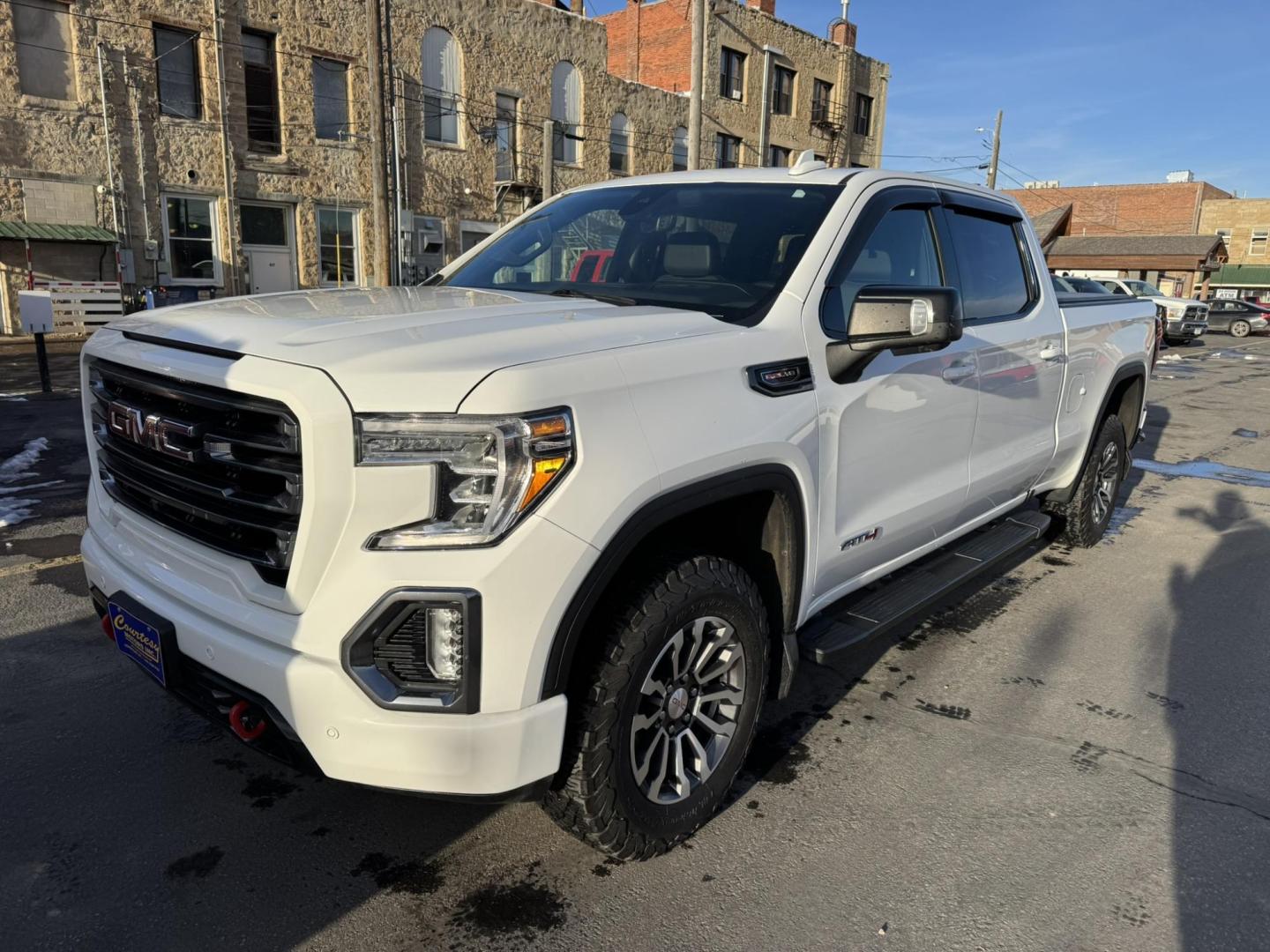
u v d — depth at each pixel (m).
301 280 22.16
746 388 2.43
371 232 23.02
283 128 21.28
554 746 2.04
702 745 2.55
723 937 2.23
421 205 24.17
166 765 2.93
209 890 2.36
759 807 2.79
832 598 3.07
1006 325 3.85
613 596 2.23
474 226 25.47
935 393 3.25
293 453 1.88
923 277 3.41
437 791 1.96
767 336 2.57
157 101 19.36
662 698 2.36
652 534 2.36
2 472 6.59
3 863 2.44
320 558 1.90
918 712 3.44
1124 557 5.42
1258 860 2.59
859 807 2.80
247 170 20.78
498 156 25.89
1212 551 5.57
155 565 2.35
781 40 34.69
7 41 17.47
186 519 2.27
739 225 3.08
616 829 2.29
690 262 3.01
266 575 2.05
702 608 2.33
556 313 2.41
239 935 2.21
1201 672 3.84
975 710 3.47
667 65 33.78
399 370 1.88
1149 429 10.40
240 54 20.34
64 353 16.44
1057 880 2.48
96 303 18.92
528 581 1.91
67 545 4.99
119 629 2.42
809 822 2.72
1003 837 2.67
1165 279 51.62
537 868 2.48
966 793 2.89
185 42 19.69
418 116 23.70
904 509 3.22
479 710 1.93
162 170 19.62
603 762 2.19
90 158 18.69
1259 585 4.95
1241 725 3.38
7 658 3.63
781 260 2.86
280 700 1.96
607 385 2.06
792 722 3.34
